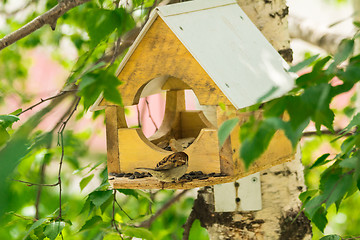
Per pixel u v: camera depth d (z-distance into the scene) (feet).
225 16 26.76
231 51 24.61
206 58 23.11
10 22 47.42
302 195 21.98
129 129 25.57
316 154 44.60
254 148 12.75
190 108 44.42
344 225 45.75
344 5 62.08
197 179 23.06
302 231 29.55
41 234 27.68
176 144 26.86
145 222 38.40
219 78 22.63
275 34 30.37
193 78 23.40
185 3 25.39
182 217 43.04
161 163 22.99
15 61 52.29
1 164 14.42
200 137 23.71
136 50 24.49
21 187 40.11
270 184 29.19
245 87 23.17
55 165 45.37
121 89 25.18
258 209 28.96
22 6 47.55
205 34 24.50
